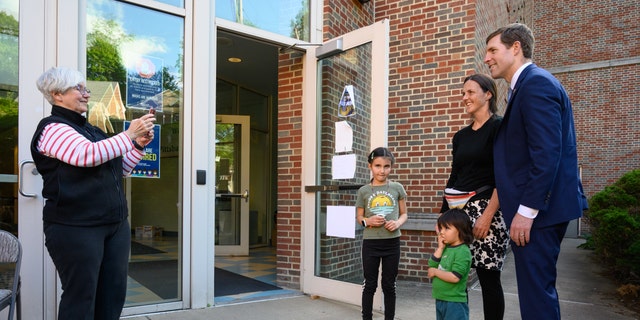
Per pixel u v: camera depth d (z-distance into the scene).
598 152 12.46
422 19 5.01
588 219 6.75
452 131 4.79
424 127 4.96
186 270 3.37
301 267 4.14
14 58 2.72
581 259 7.42
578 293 4.82
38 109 2.77
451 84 4.82
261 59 6.40
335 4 4.48
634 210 5.92
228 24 3.70
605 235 5.39
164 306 3.29
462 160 2.58
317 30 4.28
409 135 5.05
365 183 3.55
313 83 4.15
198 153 3.43
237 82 7.64
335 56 4.00
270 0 4.04
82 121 2.10
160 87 3.32
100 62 3.05
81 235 1.94
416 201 4.96
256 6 3.94
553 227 1.94
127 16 3.17
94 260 1.97
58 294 2.79
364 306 2.99
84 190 1.96
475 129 2.57
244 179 6.64
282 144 4.37
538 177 1.86
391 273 2.98
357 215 3.12
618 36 12.30
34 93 2.76
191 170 3.40
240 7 3.82
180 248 3.37
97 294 2.12
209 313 3.30
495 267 2.44
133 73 3.19
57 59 2.84
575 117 12.81
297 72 4.29
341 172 3.83
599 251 6.21
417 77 5.03
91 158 1.88
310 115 4.16
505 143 2.14
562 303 4.35
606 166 12.33
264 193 7.92
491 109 2.55
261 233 7.80
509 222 2.05
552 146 1.87
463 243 2.44
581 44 12.80
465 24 4.76
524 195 1.92
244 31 3.80
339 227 3.76
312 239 4.05
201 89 3.46
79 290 1.95
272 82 7.66
